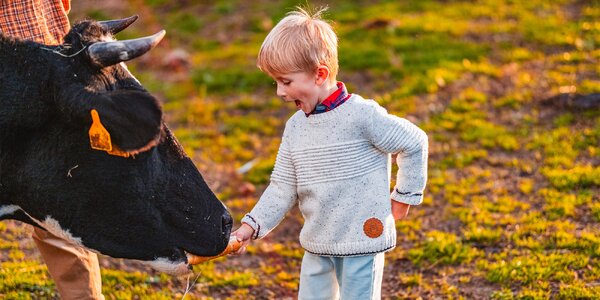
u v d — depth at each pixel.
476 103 8.43
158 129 3.04
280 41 3.69
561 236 5.47
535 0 11.78
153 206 3.57
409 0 12.29
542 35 10.25
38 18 3.85
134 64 10.73
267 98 9.34
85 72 3.39
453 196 6.47
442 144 7.56
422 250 5.60
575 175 6.46
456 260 5.43
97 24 3.62
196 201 3.67
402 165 3.80
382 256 3.91
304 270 4.02
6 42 3.43
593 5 11.30
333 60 3.76
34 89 3.39
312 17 3.87
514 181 6.69
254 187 7.08
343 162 3.75
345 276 3.84
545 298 4.70
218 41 11.51
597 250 5.18
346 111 3.75
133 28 12.29
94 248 3.60
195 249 3.71
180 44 11.51
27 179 3.48
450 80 9.02
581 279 4.89
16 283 5.22
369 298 3.83
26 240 5.93
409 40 10.38
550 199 6.15
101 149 3.31
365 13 11.75
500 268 5.13
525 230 5.68
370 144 3.78
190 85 9.80
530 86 8.72
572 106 7.98
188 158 3.71
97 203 3.50
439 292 5.06
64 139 3.41
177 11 13.07
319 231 3.85
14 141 3.44
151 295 5.17
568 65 9.20
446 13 11.49
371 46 10.30
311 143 3.80
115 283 5.35
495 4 11.75
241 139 8.16
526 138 7.50
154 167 3.54
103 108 3.12
